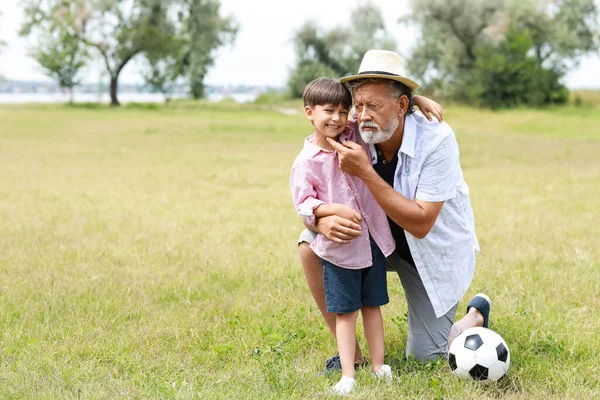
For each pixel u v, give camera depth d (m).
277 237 7.66
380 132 3.60
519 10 51.88
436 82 54.38
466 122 34.06
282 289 5.61
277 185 12.54
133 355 4.14
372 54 3.60
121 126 30.44
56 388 3.60
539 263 6.42
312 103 3.66
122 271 6.25
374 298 3.82
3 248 7.19
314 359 4.12
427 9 51.12
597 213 9.13
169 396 3.42
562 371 3.85
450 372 3.77
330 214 3.62
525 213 9.15
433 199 3.72
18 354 4.16
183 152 19.48
